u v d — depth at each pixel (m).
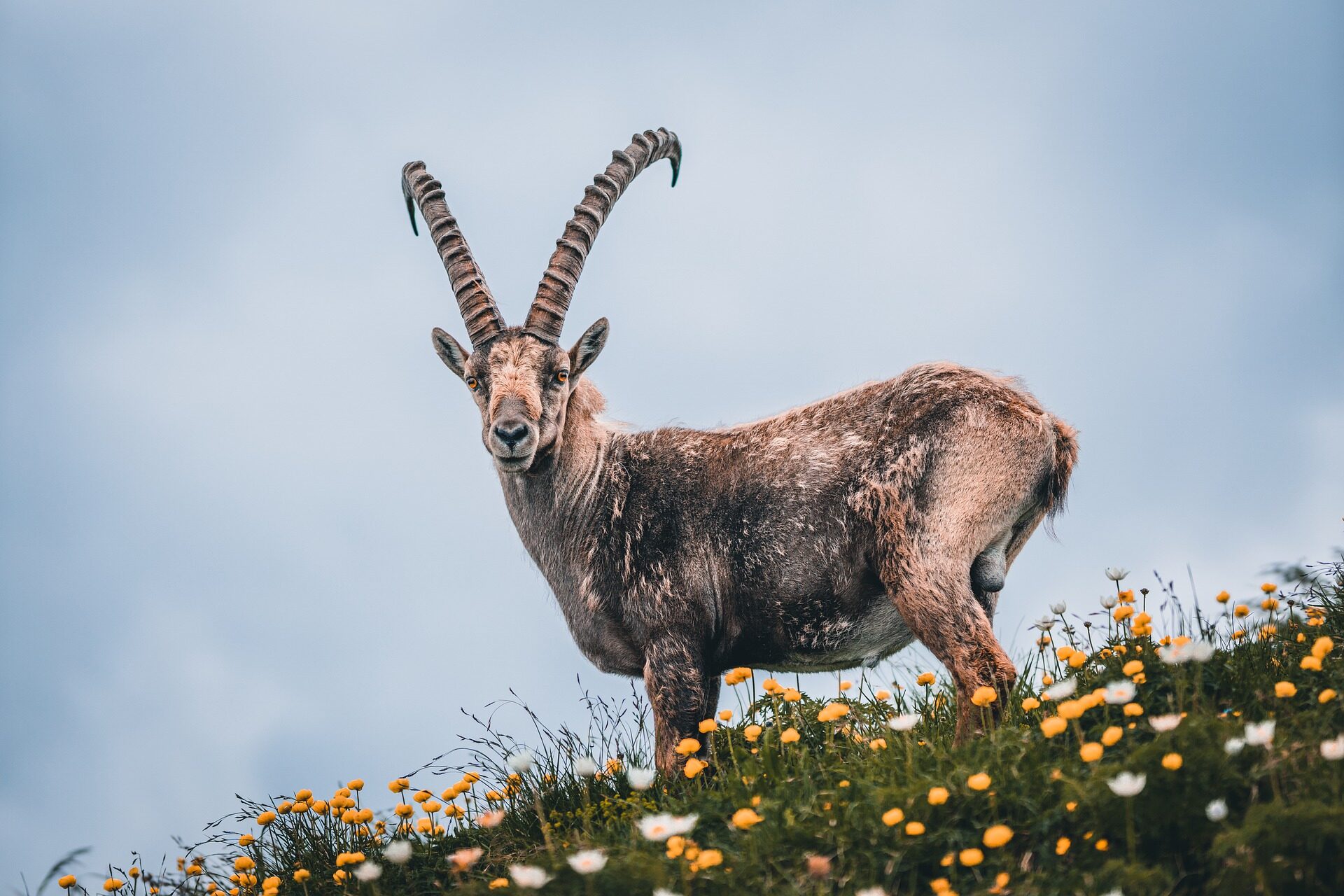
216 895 19.23
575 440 22.88
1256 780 13.02
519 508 23.25
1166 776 13.00
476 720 21.05
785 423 21.89
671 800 17.16
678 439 22.70
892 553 19.92
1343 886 11.40
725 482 21.66
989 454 19.89
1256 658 16.81
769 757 17.08
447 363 24.23
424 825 19.48
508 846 18.69
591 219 24.42
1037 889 12.60
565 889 13.80
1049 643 20.11
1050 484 20.70
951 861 13.19
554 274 23.73
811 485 20.83
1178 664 15.91
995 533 20.08
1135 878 11.97
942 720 19.55
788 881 13.55
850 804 14.77
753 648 21.59
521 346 22.80
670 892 12.96
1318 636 17.77
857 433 20.91
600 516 22.31
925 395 20.61
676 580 21.47
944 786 14.36
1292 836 11.67
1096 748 13.65
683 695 21.00
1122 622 18.81
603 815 18.11
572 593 22.55
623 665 22.27
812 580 20.77
